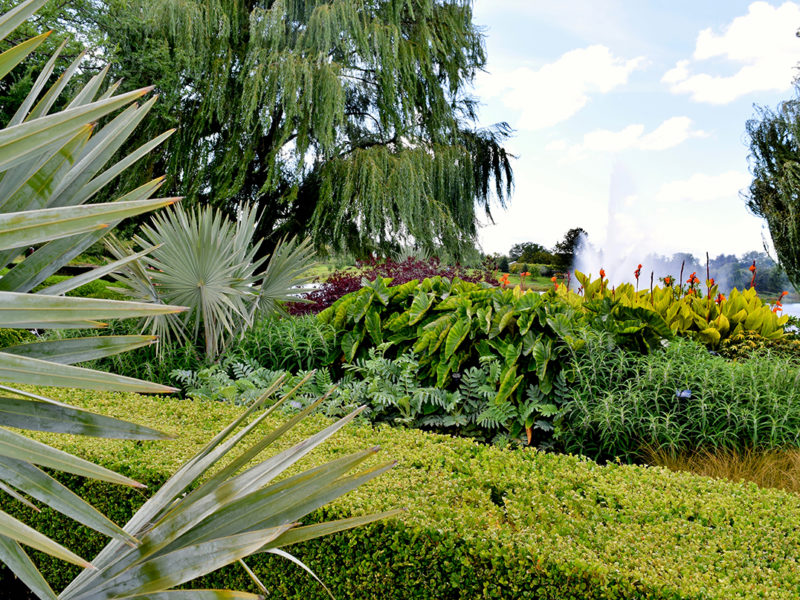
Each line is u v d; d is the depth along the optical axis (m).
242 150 13.23
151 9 11.89
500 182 16.61
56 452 0.83
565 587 1.63
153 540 1.04
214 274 4.74
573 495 2.17
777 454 3.19
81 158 1.19
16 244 0.81
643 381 3.59
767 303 6.21
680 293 6.27
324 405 3.67
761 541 1.85
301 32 13.29
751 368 3.77
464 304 4.18
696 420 3.38
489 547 1.78
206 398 3.83
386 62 12.96
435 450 2.64
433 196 14.06
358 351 4.51
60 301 0.83
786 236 15.05
